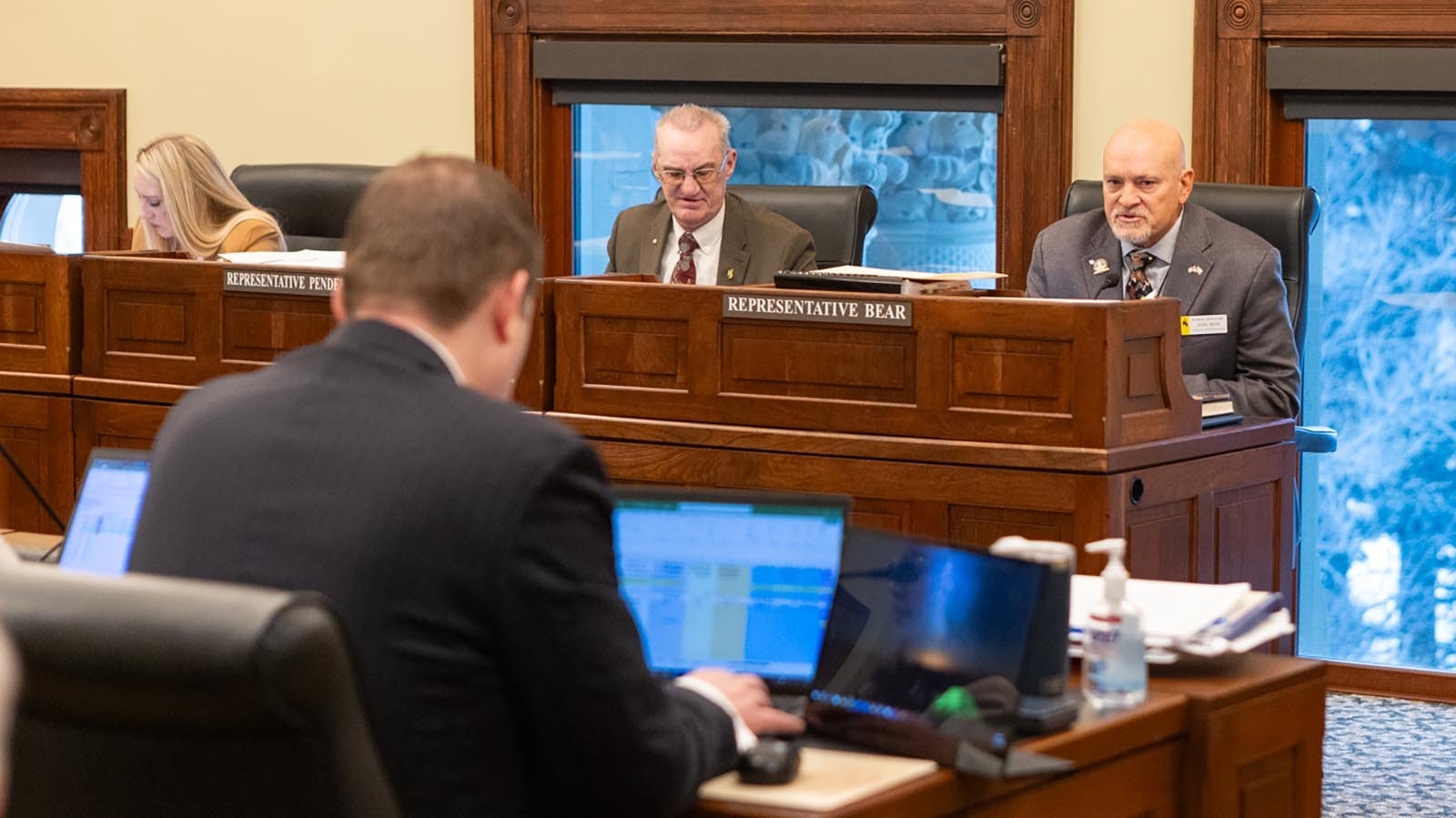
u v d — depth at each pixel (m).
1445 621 6.58
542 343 4.79
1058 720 2.50
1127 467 4.16
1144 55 6.75
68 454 5.35
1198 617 2.87
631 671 2.17
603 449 4.70
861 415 4.39
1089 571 4.12
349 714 1.84
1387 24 6.34
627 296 4.66
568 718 2.13
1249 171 6.58
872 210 6.50
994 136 7.07
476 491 2.15
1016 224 6.93
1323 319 6.70
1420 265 6.54
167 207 6.36
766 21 7.18
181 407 2.42
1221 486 4.53
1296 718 2.88
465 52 7.82
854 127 7.29
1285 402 5.49
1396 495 6.63
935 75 6.96
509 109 7.64
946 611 2.55
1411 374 6.58
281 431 2.27
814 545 2.82
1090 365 4.12
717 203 6.43
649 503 2.89
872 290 4.51
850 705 2.56
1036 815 2.50
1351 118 6.50
